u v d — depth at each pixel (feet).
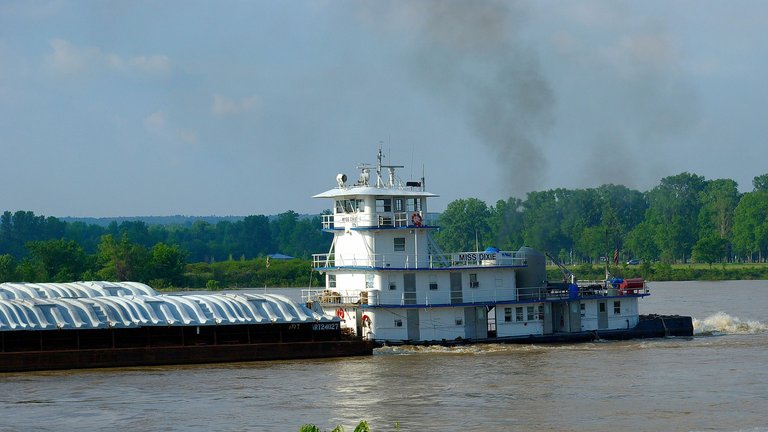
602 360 512.63
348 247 559.38
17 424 373.40
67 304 497.05
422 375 466.70
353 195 554.05
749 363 501.97
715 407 395.34
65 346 487.61
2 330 472.44
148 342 501.15
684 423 369.30
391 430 360.07
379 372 474.90
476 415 382.83
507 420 375.45
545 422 371.97
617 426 366.02
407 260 554.05
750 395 418.10
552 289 593.83
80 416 384.88
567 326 587.68
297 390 431.84
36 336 482.69
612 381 451.12
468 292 558.97
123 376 465.47
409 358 517.55
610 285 613.52
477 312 561.02
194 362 499.51
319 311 549.95
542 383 445.78
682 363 502.38
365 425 258.78
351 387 438.40
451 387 437.58
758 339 606.14
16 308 485.97
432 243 579.07
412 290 546.67
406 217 554.87
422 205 566.36
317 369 484.33
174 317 508.53
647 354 536.01
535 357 522.06
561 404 401.70
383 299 542.16
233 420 377.30
